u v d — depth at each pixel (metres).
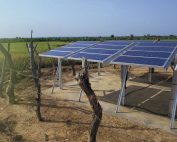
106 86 16.42
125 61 11.10
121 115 11.16
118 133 9.34
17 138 9.09
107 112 11.54
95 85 16.72
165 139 8.87
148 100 13.34
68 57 14.15
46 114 11.24
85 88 7.32
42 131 9.59
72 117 10.90
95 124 7.58
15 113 11.45
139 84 16.97
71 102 13.05
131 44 14.05
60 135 9.22
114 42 15.86
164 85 16.64
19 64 19.70
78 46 16.59
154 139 8.86
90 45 15.98
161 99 13.51
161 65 9.75
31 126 10.06
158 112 11.48
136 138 8.93
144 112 11.51
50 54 15.90
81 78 7.29
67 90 15.40
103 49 14.25
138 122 10.36
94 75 20.02
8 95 12.56
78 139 8.89
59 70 15.66
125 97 13.90
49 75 20.17
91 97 7.39
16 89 15.31
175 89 10.61
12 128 9.95
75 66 24.67
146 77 19.19
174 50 11.07
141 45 13.45
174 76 10.59
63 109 11.93
